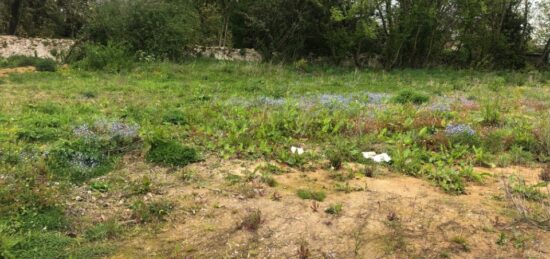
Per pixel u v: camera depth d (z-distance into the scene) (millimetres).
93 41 20094
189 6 24094
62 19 29688
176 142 6695
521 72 24094
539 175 6238
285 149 6918
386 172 6160
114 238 4367
